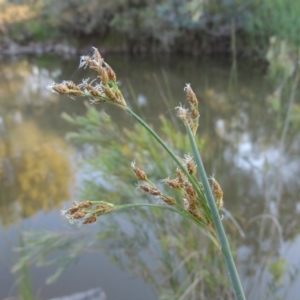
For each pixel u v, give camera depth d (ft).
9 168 12.67
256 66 20.47
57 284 7.67
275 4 14.30
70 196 10.48
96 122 6.42
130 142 6.56
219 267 5.89
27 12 35.22
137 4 30.76
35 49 34.50
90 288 7.51
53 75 26.11
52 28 34.50
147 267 6.95
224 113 15.30
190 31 28.76
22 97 21.03
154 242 6.69
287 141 10.16
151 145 6.06
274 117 10.43
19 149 14.08
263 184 9.96
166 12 28.84
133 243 6.93
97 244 7.18
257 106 15.53
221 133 12.96
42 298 7.22
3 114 18.26
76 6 32.50
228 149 11.66
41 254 7.04
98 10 31.55
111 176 6.31
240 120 14.35
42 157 13.25
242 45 24.14
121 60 29.60
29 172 12.26
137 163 6.07
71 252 7.43
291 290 6.54
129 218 6.52
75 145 13.53
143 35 30.58
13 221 9.73
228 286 5.67
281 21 13.19
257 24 17.29
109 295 7.28
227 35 26.99
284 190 9.65
